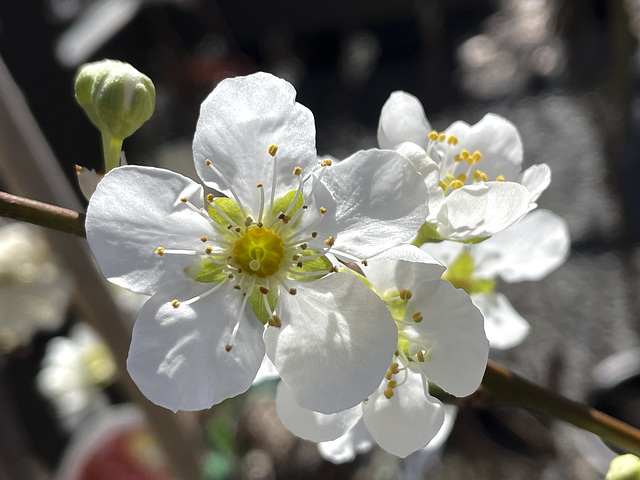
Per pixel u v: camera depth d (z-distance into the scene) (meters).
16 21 0.16
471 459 0.12
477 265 0.06
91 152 0.17
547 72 0.20
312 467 0.12
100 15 0.18
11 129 0.07
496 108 0.21
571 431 0.10
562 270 0.16
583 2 0.15
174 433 0.09
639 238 0.16
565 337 0.15
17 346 0.09
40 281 0.08
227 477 0.12
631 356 0.12
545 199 0.18
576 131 0.20
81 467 0.11
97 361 0.11
